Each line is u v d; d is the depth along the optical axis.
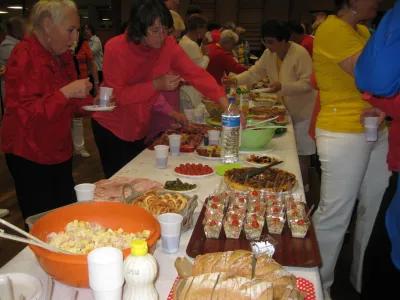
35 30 1.74
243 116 2.30
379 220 1.75
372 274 1.67
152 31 1.88
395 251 1.40
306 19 9.03
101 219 1.16
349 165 1.89
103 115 2.23
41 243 0.89
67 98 1.67
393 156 1.70
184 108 3.25
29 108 1.65
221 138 2.18
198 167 1.82
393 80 1.20
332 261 2.05
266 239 1.16
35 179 1.89
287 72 3.45
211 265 0.89
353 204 1.98
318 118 2.00
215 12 9.33
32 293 0.87
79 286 0.91
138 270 0.77
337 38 1.72
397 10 1.19
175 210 1.24
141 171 1.83
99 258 0.76
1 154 4.95
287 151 2.20
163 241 1.12
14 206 3.46
